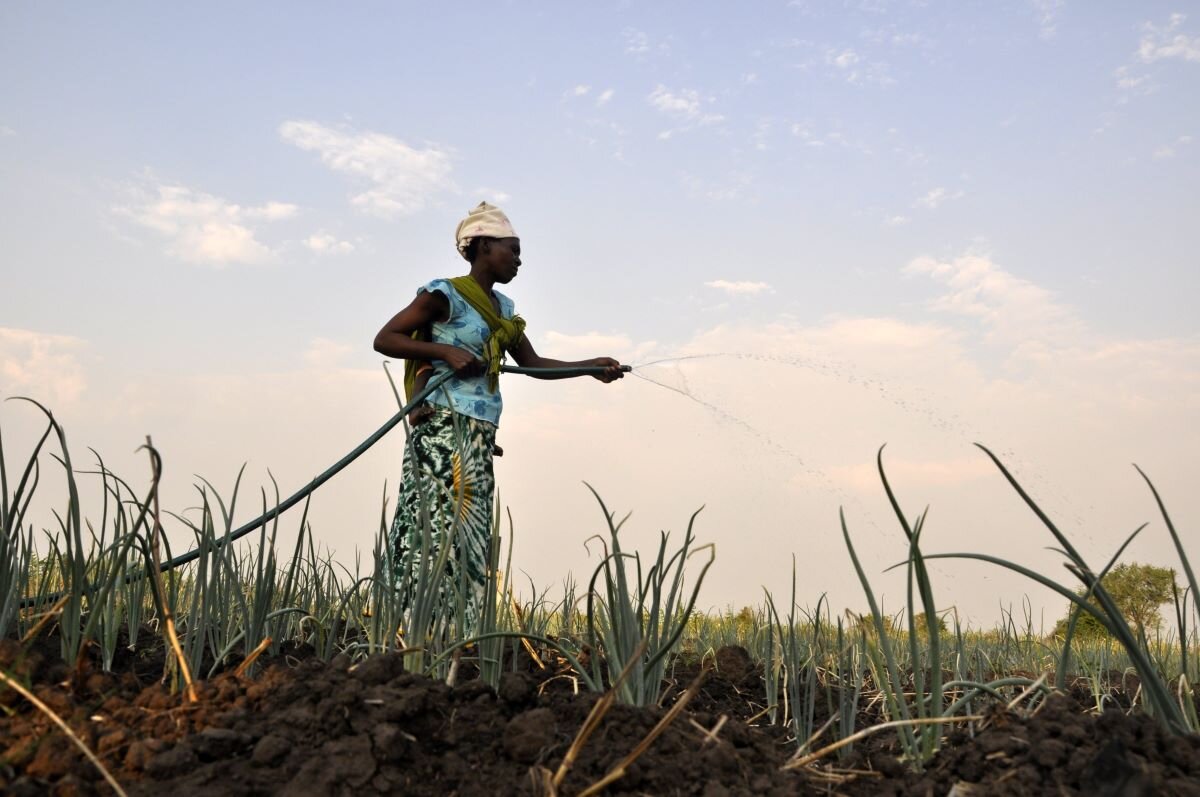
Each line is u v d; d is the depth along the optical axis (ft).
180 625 14.30
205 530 11.69
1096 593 9.29
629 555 11.09
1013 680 10.75
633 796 8.39
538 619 16.10
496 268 16.39
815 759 10.37
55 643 12.06
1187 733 9.34
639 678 10.69
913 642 10.00
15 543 11.35
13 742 8.43
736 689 14.69
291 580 13.50
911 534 9.71
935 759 9.86
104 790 7.97
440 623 12.02
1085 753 8.68
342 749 8.43
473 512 14.73
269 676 10.39
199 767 8.27
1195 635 12.38
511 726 9.03
